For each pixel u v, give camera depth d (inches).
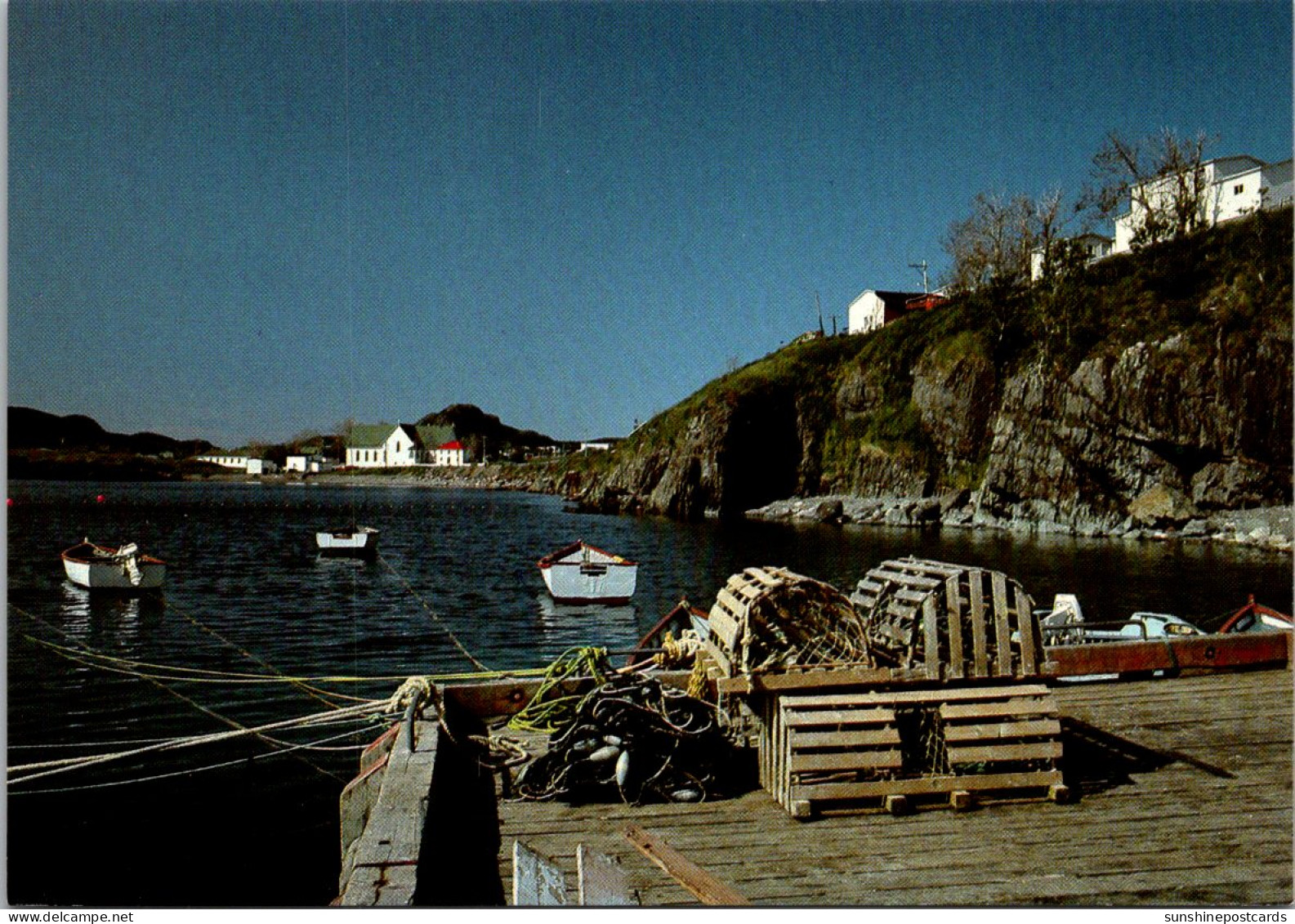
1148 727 311.9
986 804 244.2
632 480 3553.2
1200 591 1258.0
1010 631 259.4
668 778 252.5
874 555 1818.4
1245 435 2031.3
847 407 3166.8
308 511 3462.1
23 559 1610.5
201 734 594.6
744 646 248.5
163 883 368.8
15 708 660.7
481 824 234.5
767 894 190.9
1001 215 2950.3
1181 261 2331.4
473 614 1128.8
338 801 470.0
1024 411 2438.5
